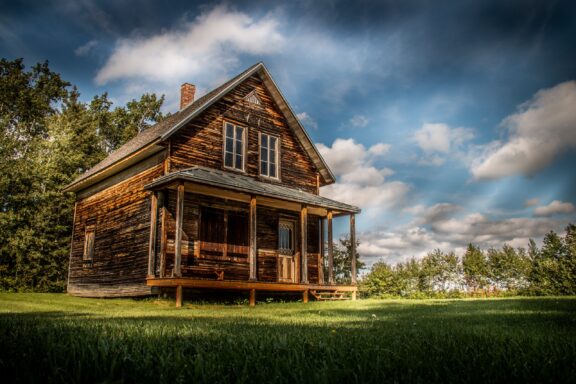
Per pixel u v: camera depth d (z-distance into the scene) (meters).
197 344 3.13
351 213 18.11
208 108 17.02
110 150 35.81
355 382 2.03
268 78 18.75
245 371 2.18
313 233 19.92
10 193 22.72
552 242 20.38
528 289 20.69
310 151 20.20
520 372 2.24
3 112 34.53
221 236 16.48
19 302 11.31
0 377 2.07
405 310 9.29
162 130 16.66
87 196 20.33
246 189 14.12
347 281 24.61
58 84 37.75
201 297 15.30
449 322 5.92
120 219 17.28
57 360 2.40
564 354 2.74
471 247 24.17
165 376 2.07
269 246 18.11
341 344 3.27
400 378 2.13
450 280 23.66
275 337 3.70
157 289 14.51
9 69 36.28
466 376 2.19
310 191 20.22
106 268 17.53
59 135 25.58
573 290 18.97
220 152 17.09
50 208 22.66
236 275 16.62
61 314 7.74
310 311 9.47
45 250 22.20
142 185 16.38
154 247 14.61
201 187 14.38
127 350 2.75
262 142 18.84
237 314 8.43
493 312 7.94
